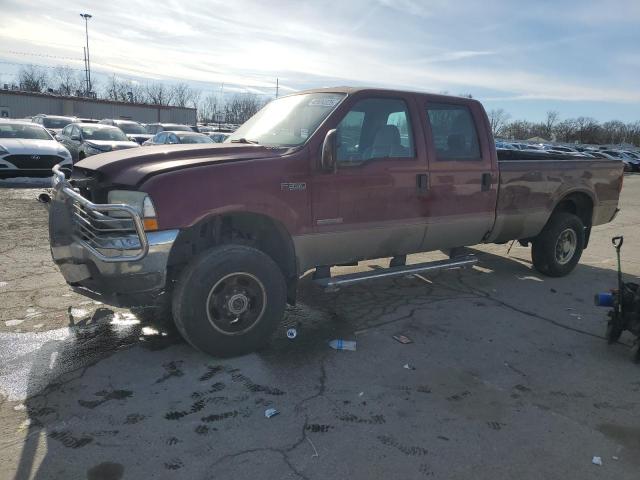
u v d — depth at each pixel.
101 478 2.63
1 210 9.49
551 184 6.12
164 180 3.61
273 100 5.44
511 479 2.75
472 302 5.57
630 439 3.16
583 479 2.78
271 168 4.01
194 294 3.75
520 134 108.94
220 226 4.09
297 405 3.39
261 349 4.20
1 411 3.19
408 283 6.19
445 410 3.40
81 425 3.08
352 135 4.55
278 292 4.08
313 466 2.79
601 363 4.21
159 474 2.68
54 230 4.06
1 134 13.57
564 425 3.29
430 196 4.97
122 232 3.67
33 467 2.69
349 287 5.94
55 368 3.75
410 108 4.89
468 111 5.36
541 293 6.00
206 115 78.56
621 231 10.76
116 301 3.82
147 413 3.23
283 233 4.18
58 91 74.44
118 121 25.12
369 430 3.14
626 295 4.38
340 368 3.93
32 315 4.68
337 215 4.41
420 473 2.77
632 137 106.00
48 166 13.04
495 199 5.55
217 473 2.70
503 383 3.81
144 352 4.05
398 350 4.29
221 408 3.32
